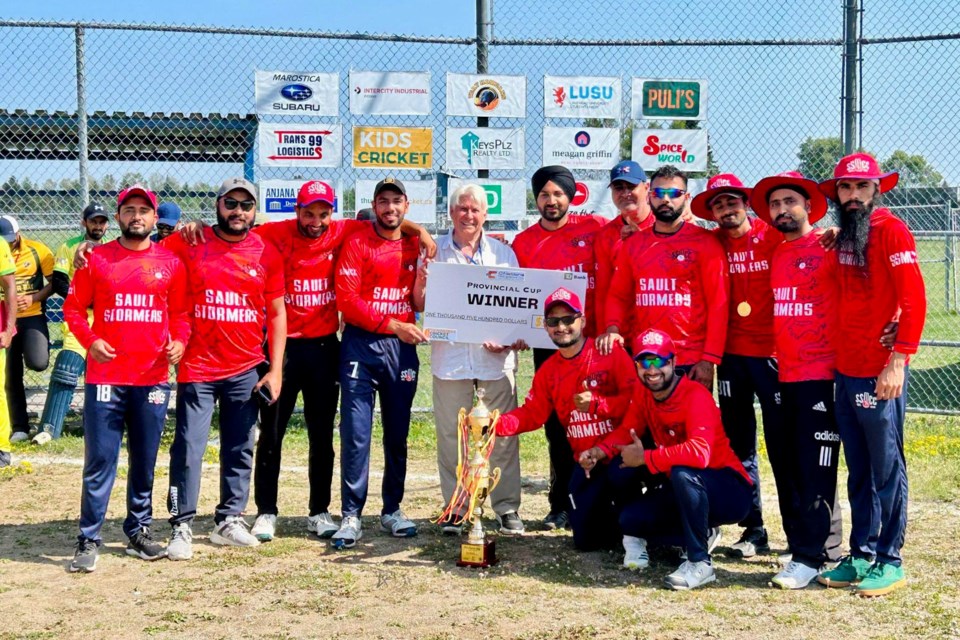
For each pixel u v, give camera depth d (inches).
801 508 204.1
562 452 249.6
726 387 228.2
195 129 410.0
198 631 178.9
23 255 347.3
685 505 203.5
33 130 402.0
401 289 241.0
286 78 349.1
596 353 225.1
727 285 219.8
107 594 198.7
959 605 190.4
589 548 230.2
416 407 383.2
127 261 213.3
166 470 310.8
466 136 353.7
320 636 176.4
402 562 221.0
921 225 624.1
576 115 356.8
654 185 217.9
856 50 359.9
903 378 190.1
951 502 268.4
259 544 234.5
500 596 197.8
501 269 240.4
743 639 174.2
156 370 216.5
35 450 336.8
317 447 242.4
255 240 225.0
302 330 237.5
